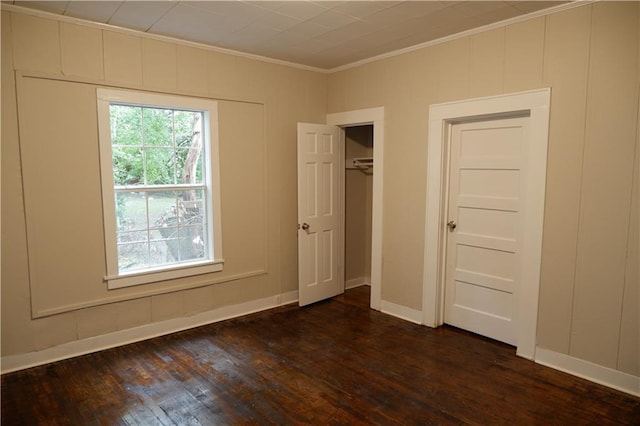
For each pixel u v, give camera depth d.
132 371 3.00
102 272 3.34
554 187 2.96
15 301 2.98
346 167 4.98
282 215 4.48
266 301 4.41
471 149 3.61
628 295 2.68
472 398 2.65
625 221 2.66
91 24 3.15
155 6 2.87
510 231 3.39
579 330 2.90
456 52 3.49
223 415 2.47
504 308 3.46
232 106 4.00
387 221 4.19
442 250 3.81
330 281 4.75
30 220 3.00
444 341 3.54
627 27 2.59
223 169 3.98
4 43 2.83
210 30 3.37
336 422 2.41
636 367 2.67
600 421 2.40
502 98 3.22
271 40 3.63
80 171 3.19
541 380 2.86
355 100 4.42
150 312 3.61
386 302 4.27
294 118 4.48
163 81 3.54
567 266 2.93
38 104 2.98
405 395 2.69
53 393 2.71
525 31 3.06
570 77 2.85
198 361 3.16
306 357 3.24
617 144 2.67
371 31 3.41
